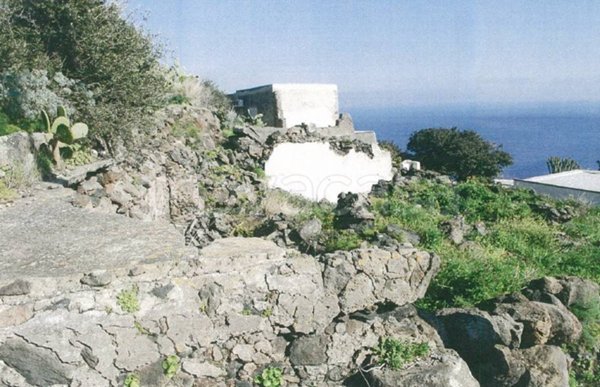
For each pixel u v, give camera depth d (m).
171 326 4.84
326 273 5.35
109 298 4.67
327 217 9.73
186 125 14.66
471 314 6.10
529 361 6.07
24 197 7.47
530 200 14.16
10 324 4.43
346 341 5.39
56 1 11.20
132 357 4.72
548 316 6.46
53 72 10.84
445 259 8.01
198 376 4.97
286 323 5.21
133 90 11.77
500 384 5.96
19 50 10.47
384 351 5.44
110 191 8.09
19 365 4.46
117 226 6.09
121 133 11.39
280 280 5.18
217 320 5.00
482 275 7.36
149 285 4.80
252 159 15.47
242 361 5.13
